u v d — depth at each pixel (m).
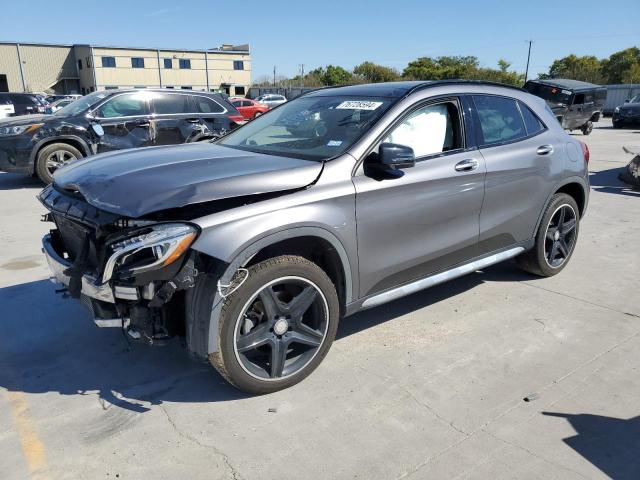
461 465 2.56
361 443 2.71
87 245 2.86
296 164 3.16
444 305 4.41
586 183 5.01
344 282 3.32
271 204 2.90
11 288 4.67
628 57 73.44
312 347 3.25
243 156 3.40
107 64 64.12
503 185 4.14
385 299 3.57
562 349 3.67
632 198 8.59
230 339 2.87
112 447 2.69
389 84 4.02
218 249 2.70
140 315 2.79
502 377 3.32
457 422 2.88
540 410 2.98
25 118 9.27
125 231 2.66
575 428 2.83
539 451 2.65
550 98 20.94
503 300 4.50
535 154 4.40
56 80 66.44
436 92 3.83
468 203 3.89
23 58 63.91
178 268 2.67
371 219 3.31
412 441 2.73
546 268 4.88
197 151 3.64
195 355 2.91
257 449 2.67
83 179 3.07
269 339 3.04
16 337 3.81
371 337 3.84
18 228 6.69
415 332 3.92
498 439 2.74
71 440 2.74
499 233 4.24
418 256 3.65
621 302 4.47
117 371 3.39
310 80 76.25
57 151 9.16
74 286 2.87
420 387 3.21
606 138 19.98
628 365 3.46
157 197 2.66
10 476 2.49
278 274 2.94
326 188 3.11
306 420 2.90
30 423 2.87
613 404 3.04
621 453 2.64
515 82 69.75
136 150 3.73
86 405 3.03
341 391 3.17
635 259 5.58
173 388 3.21
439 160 3.70
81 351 3.63
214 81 71.69
